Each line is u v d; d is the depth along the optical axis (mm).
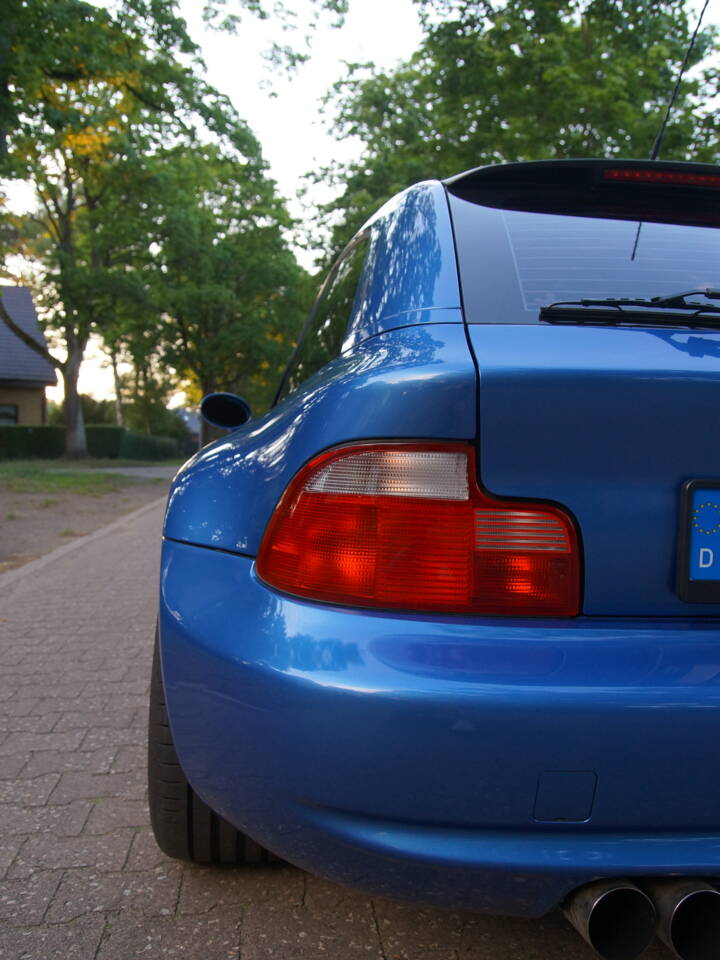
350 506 1411
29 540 9070
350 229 22281
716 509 1386
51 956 1815
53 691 3662
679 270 1867
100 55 15102
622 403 1347
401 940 1877
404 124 21031
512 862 1292
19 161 16906
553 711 1260
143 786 2684
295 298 36531
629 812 1291
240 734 1447
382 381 1429
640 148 14336
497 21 13945
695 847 1310
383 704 1289
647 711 1265
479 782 1280
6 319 31391
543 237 1905
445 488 1371
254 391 44125
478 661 1302
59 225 29781
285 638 1399
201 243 31719
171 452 46625
